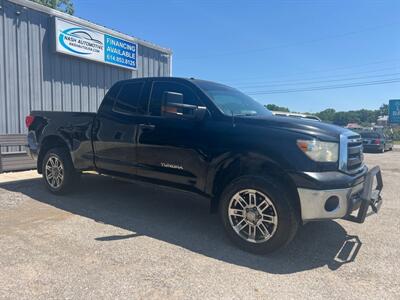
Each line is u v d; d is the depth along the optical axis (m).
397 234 4.62
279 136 3.79
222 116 4.28
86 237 4.16
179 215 5.15
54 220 4.77
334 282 3.23
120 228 4.52
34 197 5.93
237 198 3.94
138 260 3.57
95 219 4.86
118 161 5.13
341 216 3.68
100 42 11.26
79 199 5.86
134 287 3.02
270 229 3.76
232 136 4.05
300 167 3.61
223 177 4.22
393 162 15.20
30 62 9.44
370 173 3.97
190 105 4.39
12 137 8.22
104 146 5.28
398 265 3.64
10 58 8.95
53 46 9.85
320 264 3.62
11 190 6.40
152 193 6.41
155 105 4.88
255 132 3.93
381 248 4.11
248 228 3.89
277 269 3.47
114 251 3.78
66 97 10.50
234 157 4.00
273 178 3.79
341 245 4.17
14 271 3.26
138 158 4.88
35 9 9.42
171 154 4.54
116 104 5.26
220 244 4.07
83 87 11.05
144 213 5.21
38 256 3.59
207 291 3.00
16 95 9.13
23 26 9.21
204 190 4.28
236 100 4.95
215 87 4.96
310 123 3.95
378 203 4.21
